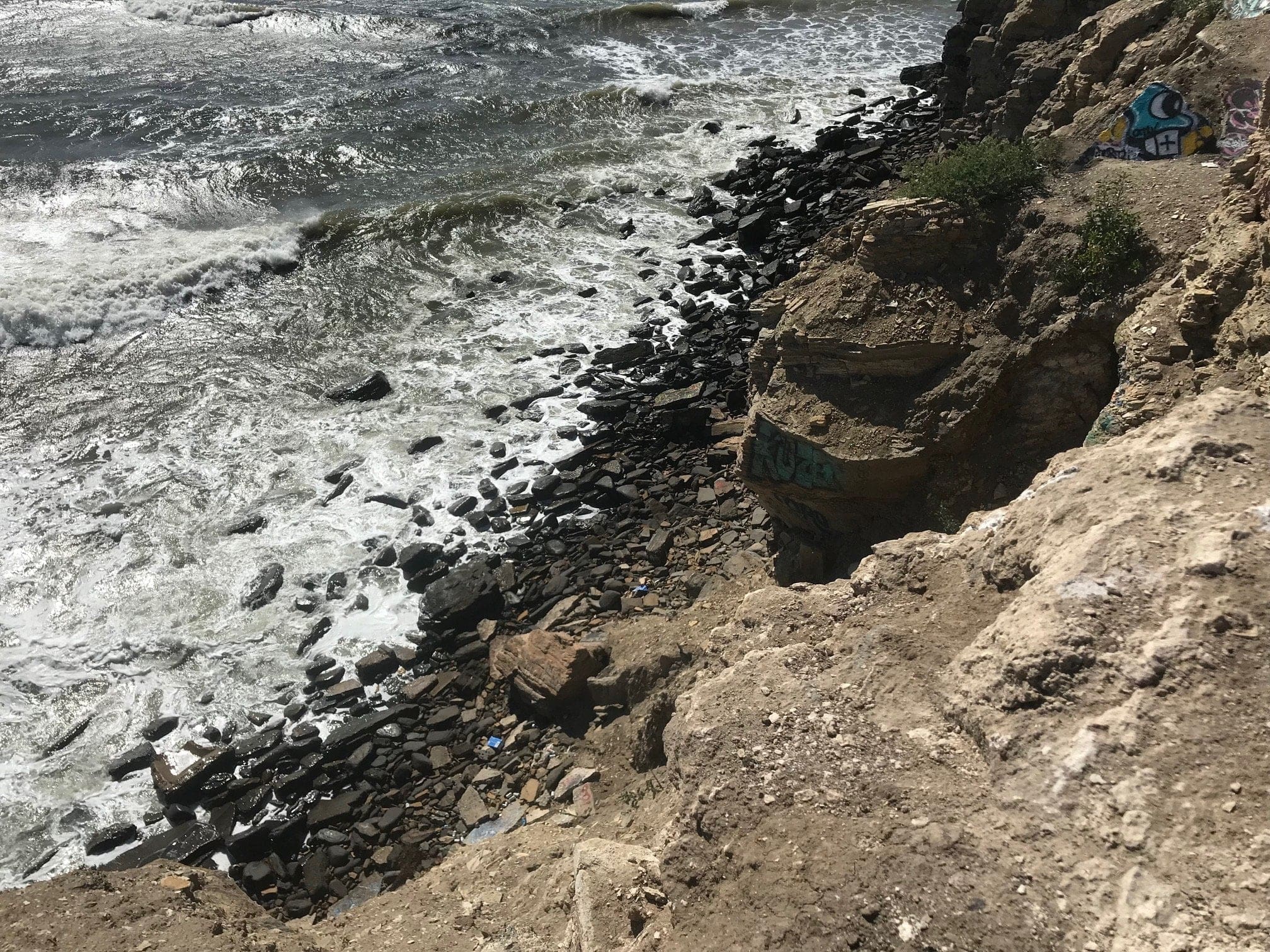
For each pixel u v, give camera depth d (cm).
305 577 1454
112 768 1202
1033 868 458
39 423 1722
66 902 811
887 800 522
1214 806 443
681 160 2667
